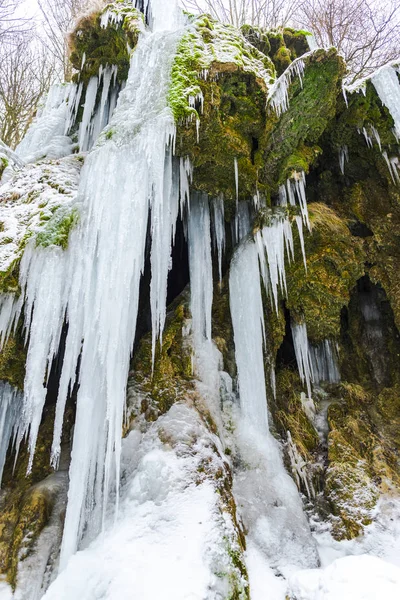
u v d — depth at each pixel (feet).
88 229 12.67
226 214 18.06
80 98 22.26
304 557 12.05
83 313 12.18
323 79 13.82
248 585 10.02
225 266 18.56
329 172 18.34
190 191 16.58
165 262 13.33
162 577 8.85
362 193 18.19
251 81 14.20
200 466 12.00
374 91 15.43
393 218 17.51
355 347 19.38
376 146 16.75
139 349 15.43
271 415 16.21
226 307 17.79
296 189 16.28
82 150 20.57
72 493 11.00
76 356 12.02
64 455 14.79
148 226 16.71
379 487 14.03
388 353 18.70
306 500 14.33
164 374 14.49
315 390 18.12
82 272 12.33
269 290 16.88
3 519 12.72
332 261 16.75
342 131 16.65
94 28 18.57
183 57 13.82
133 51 15.83
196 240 16.55
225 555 9.97
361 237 17.97
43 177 15.92
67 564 9.96
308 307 17.47
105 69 19.92
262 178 16.58
